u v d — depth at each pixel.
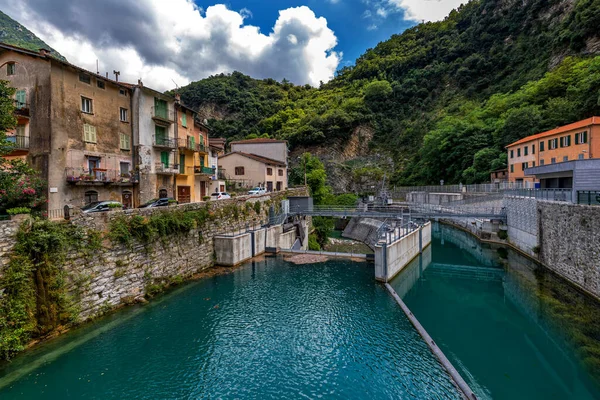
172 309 19.48
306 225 44.25
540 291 22.70
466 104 83.75
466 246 40.69
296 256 31.88
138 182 27.59
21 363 13.19
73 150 22.62
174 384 12.89
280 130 98.88
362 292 22.75
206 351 15.21
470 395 11.96
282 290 22.95
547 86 54.28
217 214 28.81
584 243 20.45
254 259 30.80
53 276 14.70
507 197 38.06
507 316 20.69
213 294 22.00
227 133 100.88
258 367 14.11
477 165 58.66
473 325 19.30
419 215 38.94
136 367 13.86
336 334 17.00
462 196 52.47
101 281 17.28
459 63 99.00
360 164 92.50
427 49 112.56
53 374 13.02
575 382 13.47
